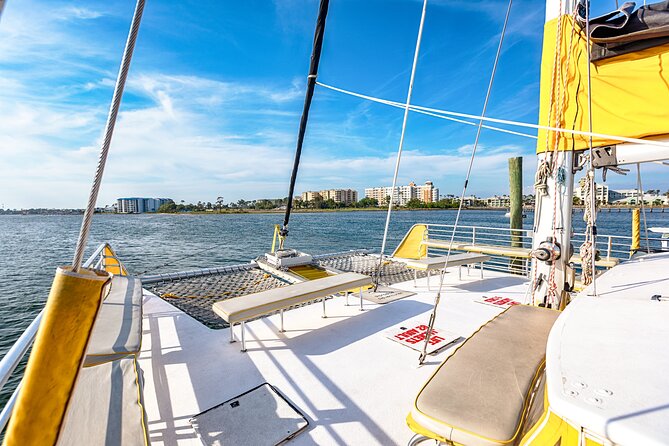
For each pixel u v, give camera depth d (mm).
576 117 2348
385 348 3205
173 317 4004
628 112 2166
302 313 4191
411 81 2209
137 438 1563
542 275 2887
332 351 3145
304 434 2080
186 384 2611
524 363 1837
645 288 2082
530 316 2465
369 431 2104
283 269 6441
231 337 3340
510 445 1324
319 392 2508
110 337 2334
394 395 2473
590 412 878
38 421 681
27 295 14375
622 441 816
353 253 9180
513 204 10281
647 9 2020
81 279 691
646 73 2107
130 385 1957
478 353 1940
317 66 2748
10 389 6363
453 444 1420
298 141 3221
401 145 2307
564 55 2371
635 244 5227
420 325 3756
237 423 2139
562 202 2686
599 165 2316
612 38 2119
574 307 1720
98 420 1663
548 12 2512
